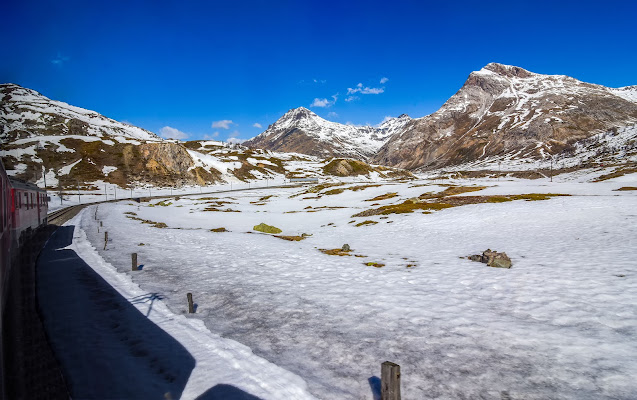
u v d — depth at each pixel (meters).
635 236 26.72
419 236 36.41
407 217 49.09
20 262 17.66
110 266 22.72
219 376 9.12
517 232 33.81
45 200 37.03
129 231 41.72
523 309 13.59
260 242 34.16
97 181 142.50
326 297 15.91
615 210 38.88
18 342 10.58
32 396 7.84
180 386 8.61
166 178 163.12
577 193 67.31
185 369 9.47
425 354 10.23
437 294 15.98
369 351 10.52
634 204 41.41
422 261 23.73
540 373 9.04
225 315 13.88
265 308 14.59
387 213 55.38
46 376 8.80
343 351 10.55
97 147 165.88
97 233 38.72
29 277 19.42
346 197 98.75
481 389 8.44
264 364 9.77
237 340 11.47
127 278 19.67
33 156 142.12
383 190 103.00
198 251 28.83
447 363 9.69
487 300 14.90
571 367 9.24
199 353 10.48
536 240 29.22
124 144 173.00
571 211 40.94
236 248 30.39
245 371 9.38
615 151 186.12
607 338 10.77
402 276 19.61
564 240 28.03
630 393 8.03
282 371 9.37
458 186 95.25
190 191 151.50
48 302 15.02
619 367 9.12
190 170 178.38
